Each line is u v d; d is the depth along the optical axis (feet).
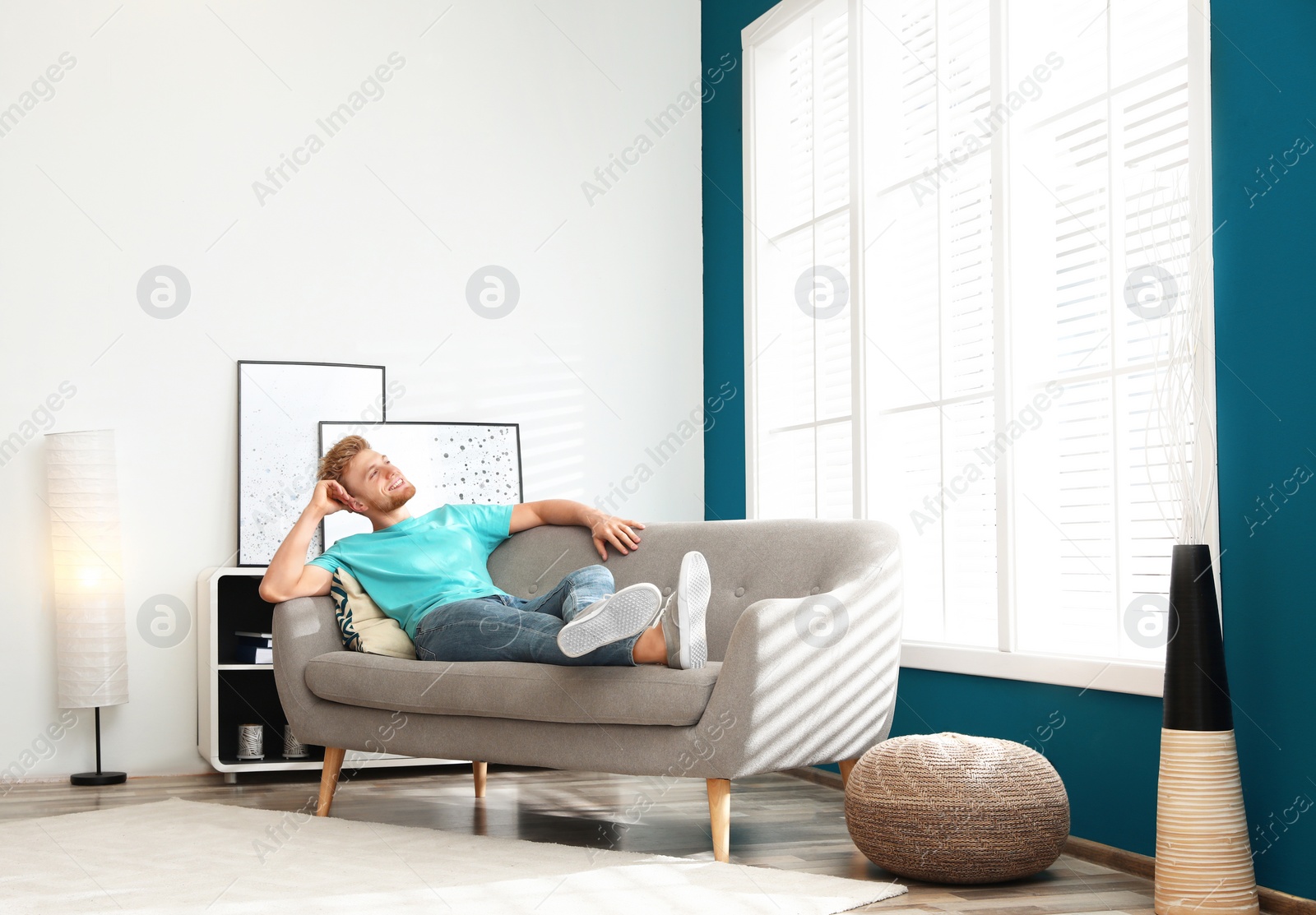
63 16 12.92
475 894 7.13
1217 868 6.84
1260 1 7.41
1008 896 7.39
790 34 13.67
